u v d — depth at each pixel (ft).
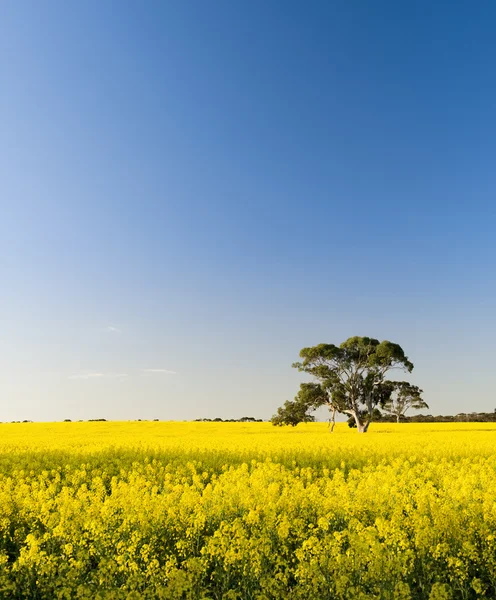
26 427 188.34
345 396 204.13
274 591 23.77
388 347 197.36
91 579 27.91
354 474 58.08
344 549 30.73
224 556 27.63
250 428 202.59
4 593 25.62
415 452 82.07
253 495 42.50
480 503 39.45
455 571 25.73
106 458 82.53
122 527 33.30
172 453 86.94
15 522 40.16
